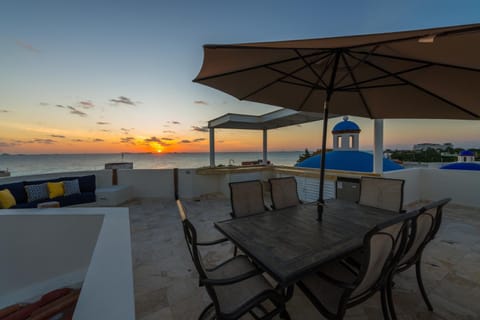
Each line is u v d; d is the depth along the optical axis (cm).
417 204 462
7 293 205
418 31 104
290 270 109
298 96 256
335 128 702
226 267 156
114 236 156
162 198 551
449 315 150
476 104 186
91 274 107
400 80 198
